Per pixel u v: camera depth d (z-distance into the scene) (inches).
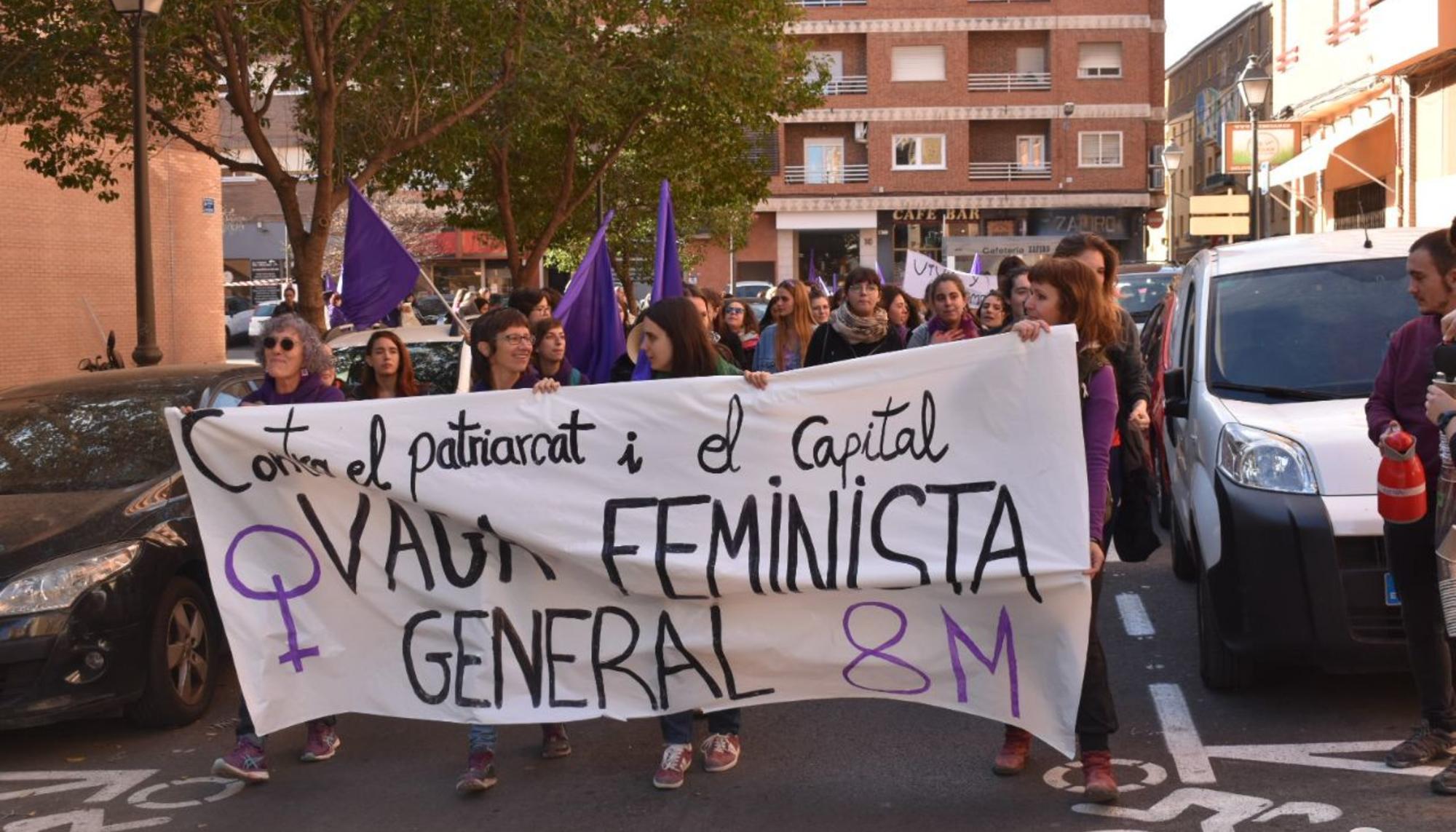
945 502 213.6
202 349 1170.6
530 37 719.7
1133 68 2161.7
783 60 1005.2
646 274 1635.1
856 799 215.2
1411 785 207.9
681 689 222.8
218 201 1182.9
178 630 271.3
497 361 251.8
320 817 216.7
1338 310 287.6
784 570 218.4
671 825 206.7
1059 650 206.8
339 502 228.4
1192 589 349.4
